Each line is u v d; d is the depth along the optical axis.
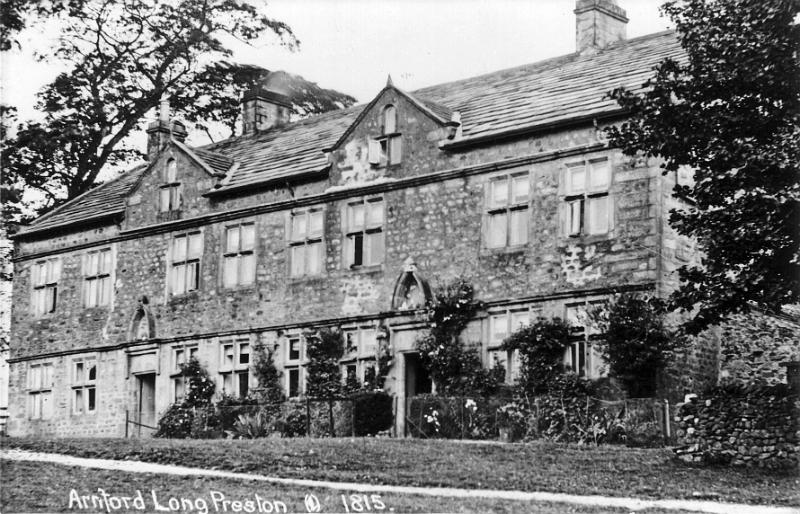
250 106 40.47
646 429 25.36
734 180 21.34
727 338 28.48
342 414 30.28
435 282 30.53
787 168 20.73
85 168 46.19
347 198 32.69
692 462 22.28
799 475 20.91
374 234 32.16
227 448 24.42
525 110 30.44
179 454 23.58
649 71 29.39
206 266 35.62
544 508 17.95
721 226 21.42
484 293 29.58
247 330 34.22
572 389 27.30
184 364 35.31
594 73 31.16
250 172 35.72
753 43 21.44
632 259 27.22
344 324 32.19
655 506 18.28
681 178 27.73
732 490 19.62
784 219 20.81
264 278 34.16
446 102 33.88
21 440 26.50
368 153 32.41
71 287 39.38
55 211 41.31
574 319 28.08
